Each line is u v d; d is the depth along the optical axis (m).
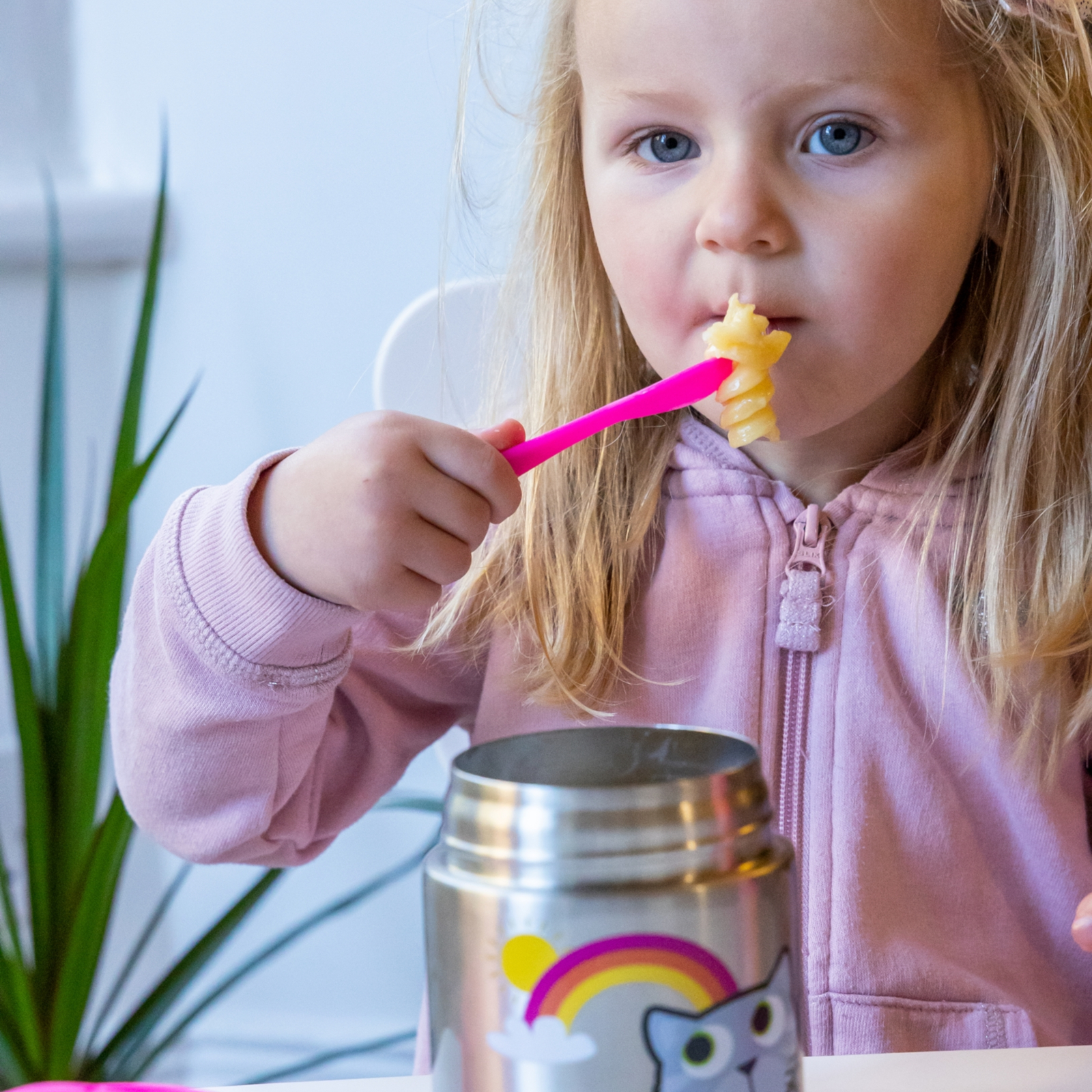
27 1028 1.07
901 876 0.77
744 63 0.63
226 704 0.66
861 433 0.81
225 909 1.48
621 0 0.65
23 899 1.41
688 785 0.35
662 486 0.84
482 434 0.63
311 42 1.33
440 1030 0.37
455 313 0.96
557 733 0.42
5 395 1.44
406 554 0.60
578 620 0.80
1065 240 0.77
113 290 1.41
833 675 0.78
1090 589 0.78
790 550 0.80
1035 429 0.79
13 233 1.38
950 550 0.80
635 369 0.87
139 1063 1.21
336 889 1.45
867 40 0.62
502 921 0.34
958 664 0.78
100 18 1.41
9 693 1.48
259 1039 1.47
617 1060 0.34
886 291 0.66
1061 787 0.78
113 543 1.08
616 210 0.70
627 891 0.34
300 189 1.35
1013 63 0.71
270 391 1.39
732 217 0.64
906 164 0.65
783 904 0.36
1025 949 0.77
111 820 1.07
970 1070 0.48
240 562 0.63
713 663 0.79
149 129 1.42
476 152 1.19
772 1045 0.36
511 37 0.92
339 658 0.67
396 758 0.84
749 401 0.58
